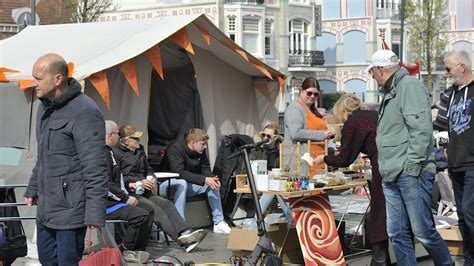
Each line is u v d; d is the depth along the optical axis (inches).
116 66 381.4
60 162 215.8
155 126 450.3
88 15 1284.4
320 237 291.9
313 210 292.7
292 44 1886.1
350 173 321.1
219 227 390.6
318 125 335.0
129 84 390.9
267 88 462.3
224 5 1707.7
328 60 2167.8
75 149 216.4
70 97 217.0
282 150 302.5
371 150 281.3
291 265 305.9
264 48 1779.0
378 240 280.2
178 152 382.6
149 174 356.8
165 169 403.9
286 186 283.3
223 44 421.4
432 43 1876.2
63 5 1240.2
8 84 345.7
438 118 333.1
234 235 310.3
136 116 393.4
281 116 797.2
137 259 318.0
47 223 217.2
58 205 215.5
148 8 1736.0
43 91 214.8
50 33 430.0
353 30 2137.1
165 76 449.1
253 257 259.4
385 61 257.8
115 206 322.0
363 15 2122.3
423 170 257.4
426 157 255.3
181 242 339.6
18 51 416.2
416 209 257.6
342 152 284.5
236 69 454.0
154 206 340.5
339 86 2158.0
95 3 1285.7
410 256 265.3
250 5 1737.2
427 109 254.4
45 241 221.9
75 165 216.2
